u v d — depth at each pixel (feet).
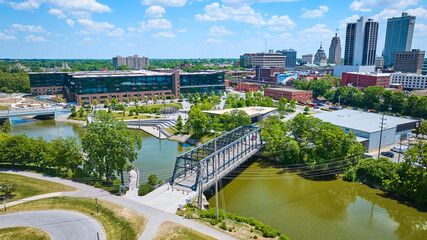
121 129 278.67
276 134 342.03
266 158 364.38
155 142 448.24
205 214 208.44
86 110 650.84
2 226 191.83
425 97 556.10
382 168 278.26
